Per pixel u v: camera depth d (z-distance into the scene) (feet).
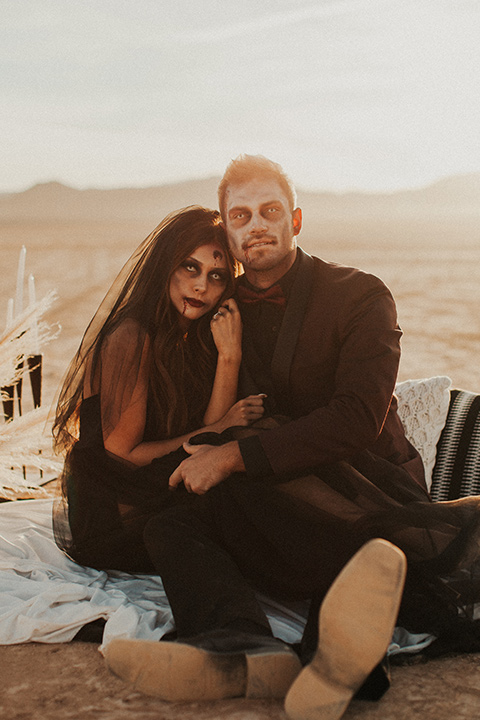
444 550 7.55
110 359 9.12
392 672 7.13
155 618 7.88
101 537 9.19
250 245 8.99
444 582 7.65
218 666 6.13
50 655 7.49
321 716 5.69
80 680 6.91
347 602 5.56
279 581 7.88
